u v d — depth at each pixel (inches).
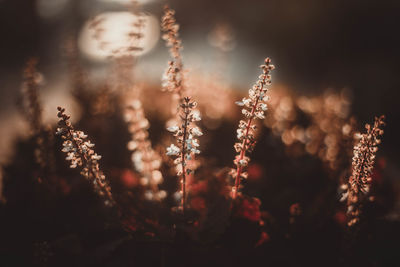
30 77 20.2
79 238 18.7
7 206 19.4
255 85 15.7
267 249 17.9
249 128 16.0
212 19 178.4
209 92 30.4
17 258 17.9
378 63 96.0
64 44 28.8
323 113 25.8
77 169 23.6
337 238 18.2
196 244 17.0
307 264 18.0
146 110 28.0
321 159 23.0
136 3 20.9
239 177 16.7
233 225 17.0
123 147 25.7
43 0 164.7
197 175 18.9
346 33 114.0
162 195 19.1
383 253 18.4
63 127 15.4
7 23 131.2
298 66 117.8
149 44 90.0
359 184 16.3
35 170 21.5
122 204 17.0
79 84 29.1
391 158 44.9
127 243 18.3
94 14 23.5
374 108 60.2
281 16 138.2
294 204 18.5
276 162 24.2
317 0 122.7
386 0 108.8
